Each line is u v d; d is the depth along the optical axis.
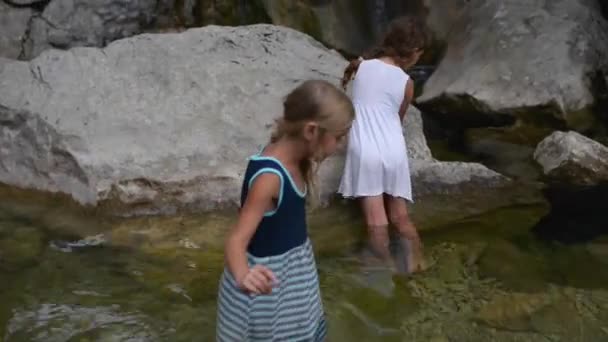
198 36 4.77
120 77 4.48
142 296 3.31
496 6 5.92
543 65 5.44
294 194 2.43
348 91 4.46
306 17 6.51
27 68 4.57
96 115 4.26
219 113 4.34
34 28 5.96
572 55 5.51
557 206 4.16
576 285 3.42
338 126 2.40
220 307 2.56
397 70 3.94
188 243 3.77
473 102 5.39
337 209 4.05
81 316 3.15
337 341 3.00
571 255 3.66
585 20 5.77
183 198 4.06
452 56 5.89
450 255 3.66
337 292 3.33
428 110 5.62
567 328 3.11
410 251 3.68
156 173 4.07
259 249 2.47
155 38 4.73
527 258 3.64
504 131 5.29
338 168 4.18
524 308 3.24
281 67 4.64
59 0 6.04
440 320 3.15
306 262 2.54
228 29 4.90
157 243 3.76
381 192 3.85
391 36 3.98
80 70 4.51
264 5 6.51
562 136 4.65
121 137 4.18
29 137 4.26
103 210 4.01
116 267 3.54
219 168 4.14
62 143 4.12
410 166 4.26
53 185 4.17
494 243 3.78
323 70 4.68
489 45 5.71
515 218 4.04
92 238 3.79
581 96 5.32
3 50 5.88
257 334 2.52
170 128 4.24
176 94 4.41
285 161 2.44
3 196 4.20
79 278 3.44
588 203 4.19
